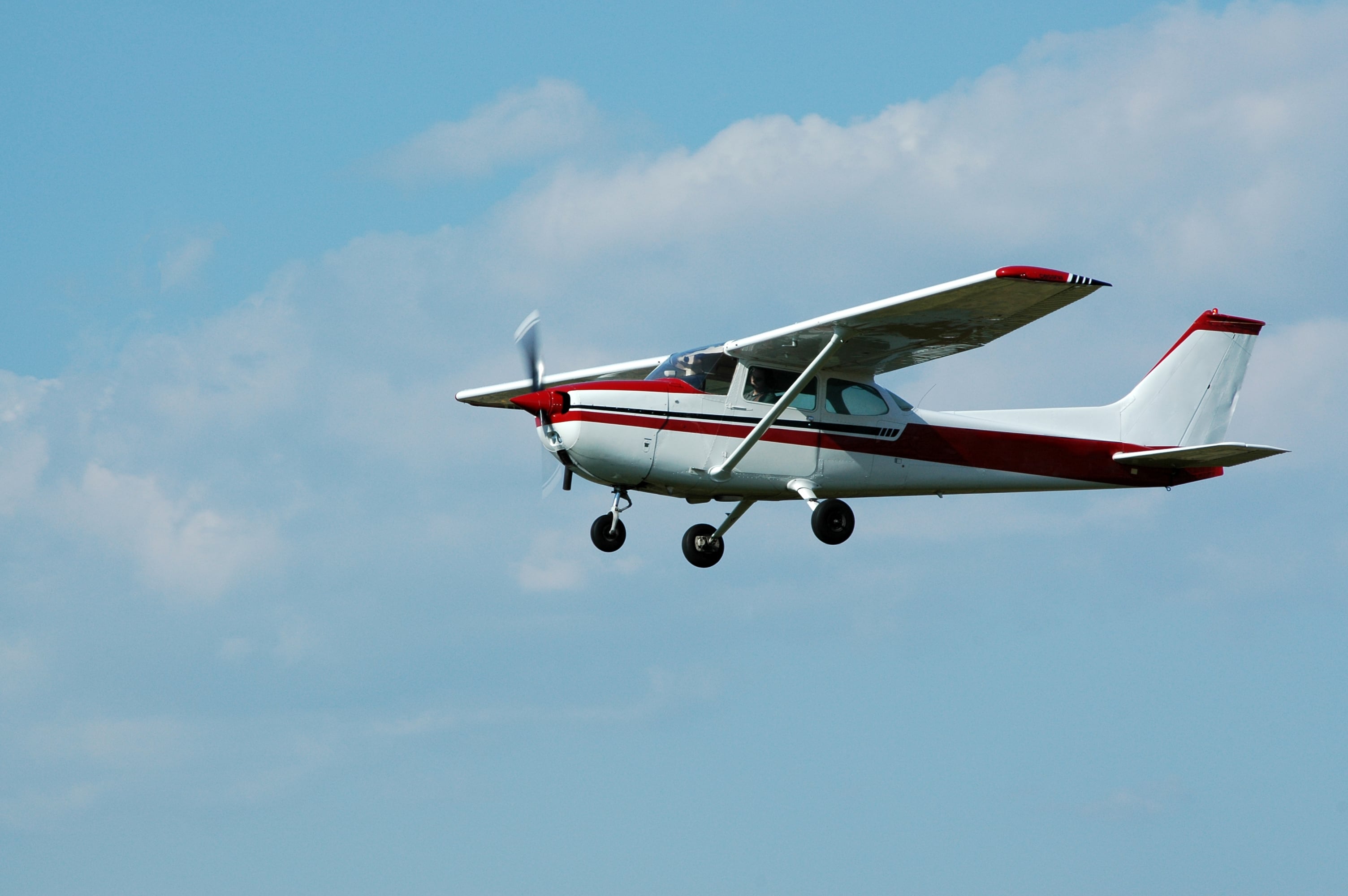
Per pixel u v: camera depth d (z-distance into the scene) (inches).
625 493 1860.2
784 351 1827.0
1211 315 2212.1
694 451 1802.4
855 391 1915.6
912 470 1945.1
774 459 1855.3
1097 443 2113.7
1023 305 1656.0
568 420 1763.0
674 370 1844.2
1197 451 2054.6
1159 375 2181.3
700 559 2001.7
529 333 1822.1
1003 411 2057.1
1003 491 2049.7
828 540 1866.4
